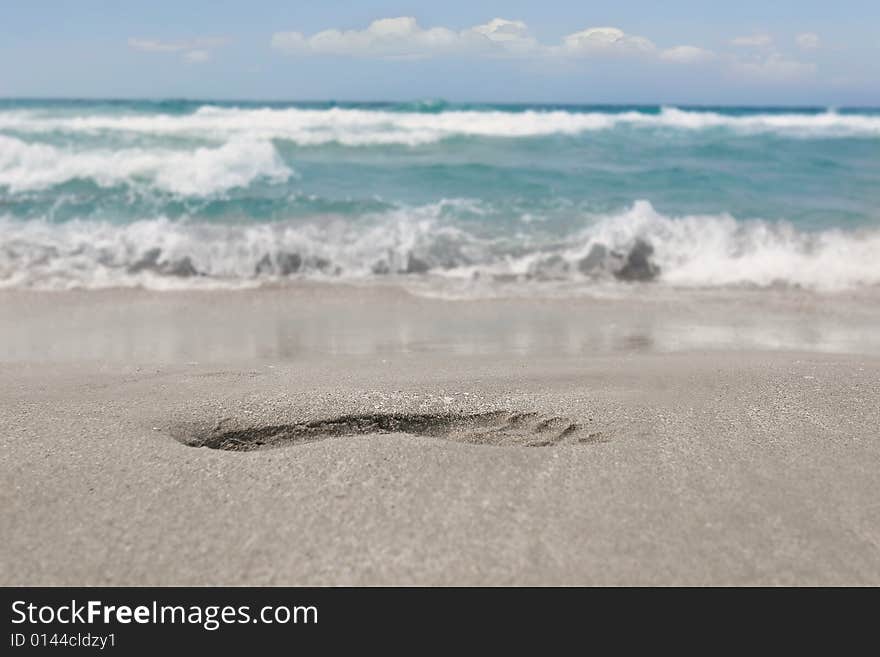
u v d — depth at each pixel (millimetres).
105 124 15977
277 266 7375
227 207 9117
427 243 8180
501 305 6324
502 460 2463
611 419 2967
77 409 3025
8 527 2057
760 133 20875
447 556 1933
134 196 9320
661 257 7922
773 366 3926
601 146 17125
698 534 2043
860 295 6809
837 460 2516
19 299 6086
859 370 3770
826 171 14234
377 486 2264
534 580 1851
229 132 15070
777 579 1872
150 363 4238
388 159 14109
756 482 2346
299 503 2172
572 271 7516
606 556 1940
